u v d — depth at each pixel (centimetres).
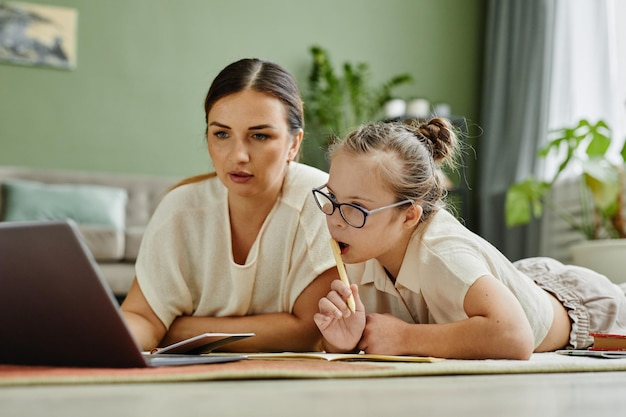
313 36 543
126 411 60
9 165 478
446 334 134
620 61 455
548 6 492
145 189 478
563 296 184
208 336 121
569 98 481
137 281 174
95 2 502
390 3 561
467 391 82
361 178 139
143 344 167
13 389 77
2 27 481
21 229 90
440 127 156
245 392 76
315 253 168
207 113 160
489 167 527
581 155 472
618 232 403
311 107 530
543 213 485
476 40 576
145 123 506
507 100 526
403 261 149
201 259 174
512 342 131
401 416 60
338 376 94
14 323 97
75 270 90
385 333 139
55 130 489
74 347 96
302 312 170
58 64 490
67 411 60
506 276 157
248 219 171
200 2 522
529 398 76
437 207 153
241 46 528
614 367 118
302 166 177
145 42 509
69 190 443
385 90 530
